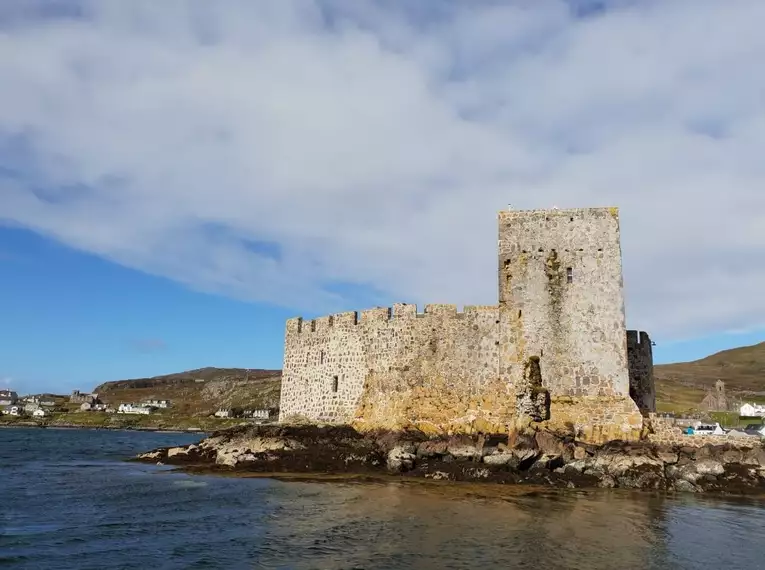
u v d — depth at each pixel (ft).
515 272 137.39
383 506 91.56
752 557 68.44
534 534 75.15
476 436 130.21
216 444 156.97
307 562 62.69
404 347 143.54
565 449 121.70
